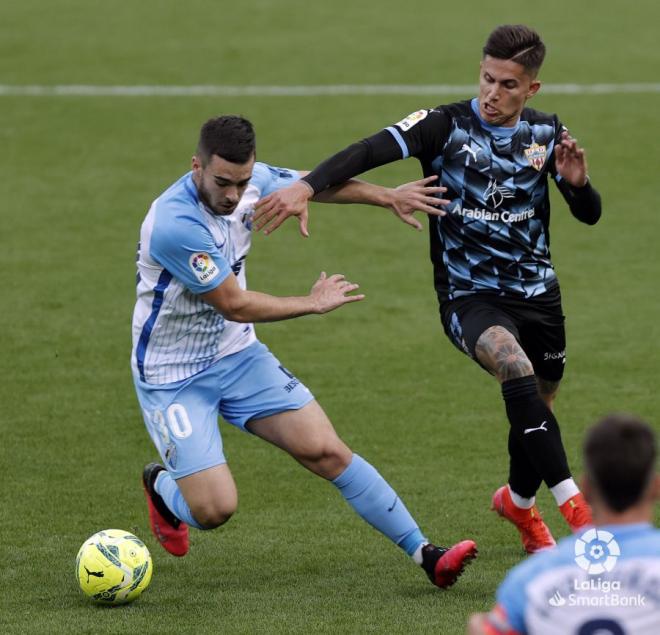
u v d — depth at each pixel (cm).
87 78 6134
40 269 3762
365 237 4131
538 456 1828
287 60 6500
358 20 7412
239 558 2033
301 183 1916
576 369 3022
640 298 3547
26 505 2252
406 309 3484
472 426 2673
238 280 1925
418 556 1866
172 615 1775
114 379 2956
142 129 5347
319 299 1823
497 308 1997
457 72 6234
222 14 7544
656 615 1003
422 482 2372
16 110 5597
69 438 2598
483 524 2183
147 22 7312
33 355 3098
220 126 1716
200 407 1886
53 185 4619
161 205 1795
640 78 6162
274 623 1736
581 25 7306
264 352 1948
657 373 2986
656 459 1030
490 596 1847
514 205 1983
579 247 4006
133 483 2370
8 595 1859
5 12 7500
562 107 5662
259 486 2370
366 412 2756
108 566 1792
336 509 2258
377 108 5622
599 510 1027
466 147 1981
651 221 4253
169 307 1845
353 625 1725
